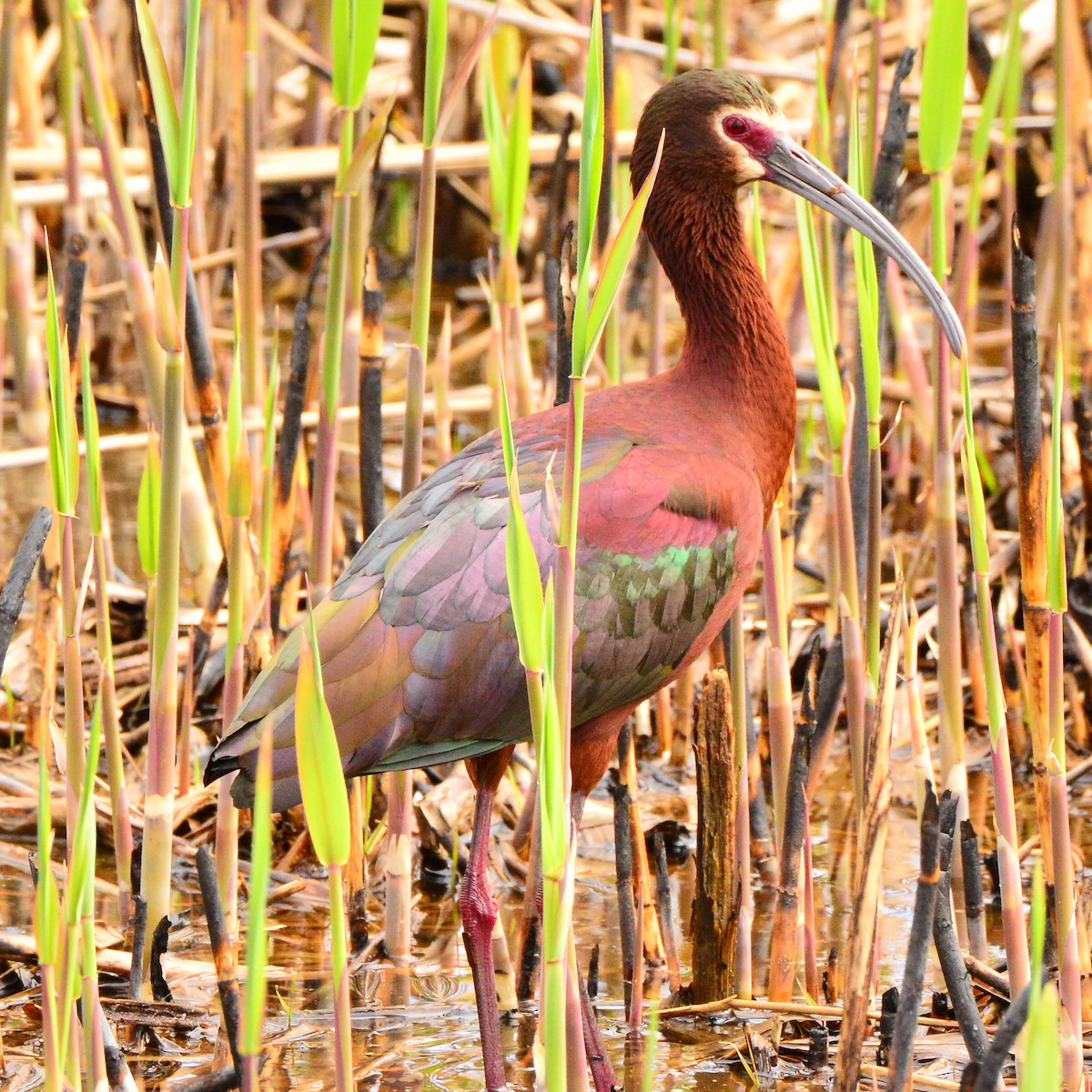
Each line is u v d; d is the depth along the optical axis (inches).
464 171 761.6
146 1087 342.0
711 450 374.6
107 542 560.1
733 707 386.6
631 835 380.8
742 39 913.5
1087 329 587.8
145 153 739.4
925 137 341.7
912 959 285.9
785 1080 351.3
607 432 367.9
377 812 463.8
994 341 773.9
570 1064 273.0
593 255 435.2
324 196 742.5
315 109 889.5
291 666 331.3
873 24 428.5
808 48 934.4
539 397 611.5
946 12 327.0
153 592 411.8
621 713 370.0
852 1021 300.2
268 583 405.1
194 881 443.8
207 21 674.8
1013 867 319.9
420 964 405.7
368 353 403.5
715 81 392.2
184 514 547.8
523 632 244.4
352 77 358.0
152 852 369.1
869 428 367.9
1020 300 304.0
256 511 484.4
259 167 707.4
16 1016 368.8
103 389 779.4
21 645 540.1
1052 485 302.4
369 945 406.3
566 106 895.7
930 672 546.0
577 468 249.9
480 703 339.9
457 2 708.0
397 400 733.9
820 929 418.9
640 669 362.9
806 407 720.3
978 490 309.4
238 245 463.8
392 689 334.6
